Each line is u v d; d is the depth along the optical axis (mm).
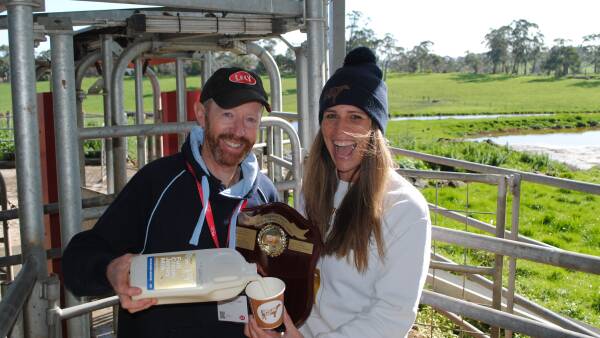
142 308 1376
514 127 47250
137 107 4602
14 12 1762
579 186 3127
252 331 1407
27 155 1826
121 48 4656
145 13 2871
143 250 1605
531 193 12758
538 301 5668
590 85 92312
